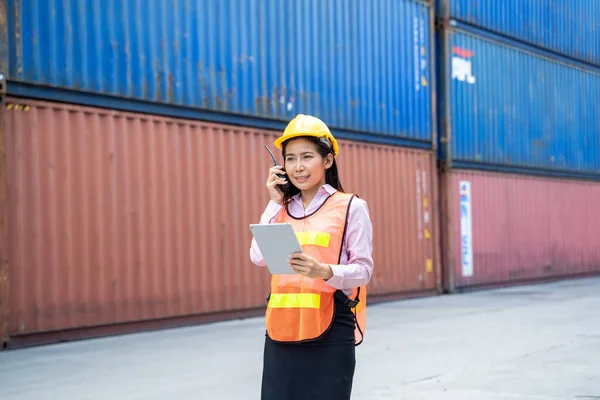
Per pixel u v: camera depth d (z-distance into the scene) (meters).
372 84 14.38
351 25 13.94
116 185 9.77
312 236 2.67
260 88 11.91
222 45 11.31
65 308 9.08
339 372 2.66
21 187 8.72
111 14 9.80
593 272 22.11
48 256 8.94
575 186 21.30
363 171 14.12
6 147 8.59
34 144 8.88
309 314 2.63
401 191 15.05
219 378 6.52
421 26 15.80
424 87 15.81
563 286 18.62
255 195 11.66
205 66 11.03
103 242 9.55
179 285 10.46
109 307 9.57
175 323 10.45
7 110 8.63
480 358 7.44
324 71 13.23
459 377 6.42
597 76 22.27
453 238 16.50
